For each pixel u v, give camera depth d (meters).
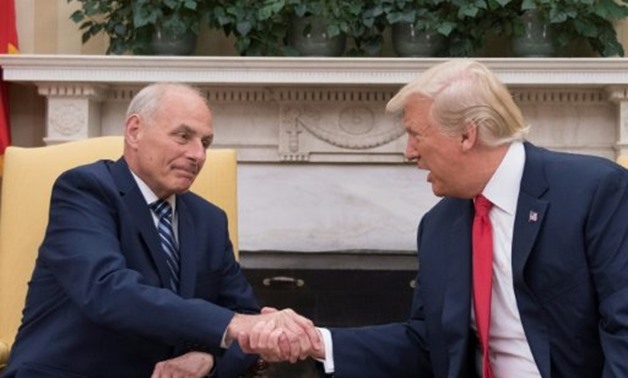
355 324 3.94
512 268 1.83
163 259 2.17
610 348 1.72
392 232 4.08
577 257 1.80
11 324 2.50
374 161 4.06
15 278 2.52
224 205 2.62
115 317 1.97
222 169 2.64
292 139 4.05
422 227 2.09
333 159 4.07
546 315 1.83
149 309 1.97
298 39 3.99
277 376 3.59
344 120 4.05
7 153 2.59
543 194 1.84
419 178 4.07
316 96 4.02
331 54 4.00
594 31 3.91
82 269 2.01
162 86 2.19
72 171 2.18
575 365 1.83
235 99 4.06
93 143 2.63
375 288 3.96
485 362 1.86
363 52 4.08
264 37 3.99
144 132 2.16
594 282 1.80
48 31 4.27
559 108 4.04
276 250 4.09
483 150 1.86
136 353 2.11
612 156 4.04
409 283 3.95
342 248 4.08
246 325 2.00
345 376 2.06
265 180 4.10
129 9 4.00
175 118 2.15
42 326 2.14
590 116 4.04
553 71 3.82
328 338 2.08
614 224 1.79
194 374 2.08
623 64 3.78
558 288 1.81
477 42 3.99
